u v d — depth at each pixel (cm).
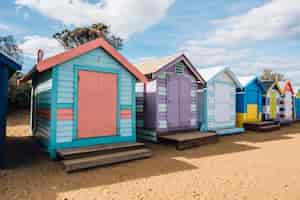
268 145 883
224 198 385
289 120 1719
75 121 630
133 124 757
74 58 636
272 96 1562
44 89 730
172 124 953
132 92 759
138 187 427
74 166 511
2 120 529
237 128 1213
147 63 1048
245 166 581
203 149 793
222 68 1155
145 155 653
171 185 440
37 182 443
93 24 2578
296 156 695
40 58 885
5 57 524
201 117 1077
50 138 602
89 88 661
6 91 535
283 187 438
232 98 1247
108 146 638
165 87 934
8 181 445
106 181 456
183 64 1003
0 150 527
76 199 369
